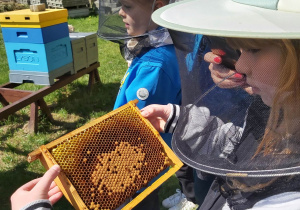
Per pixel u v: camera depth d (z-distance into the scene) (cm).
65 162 116
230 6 95
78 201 108
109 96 511
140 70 189
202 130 106
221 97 99
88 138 125
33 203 102
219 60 93
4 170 333
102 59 692
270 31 72
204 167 103
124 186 117
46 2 1138
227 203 114
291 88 84
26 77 381
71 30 504
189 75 111
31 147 375
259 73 86
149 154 129
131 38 193
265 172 89
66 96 506
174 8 107
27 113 452
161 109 159
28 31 353
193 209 266
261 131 91
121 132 132
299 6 79
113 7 200
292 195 90
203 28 80
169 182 322
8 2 1119
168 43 192
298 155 86
